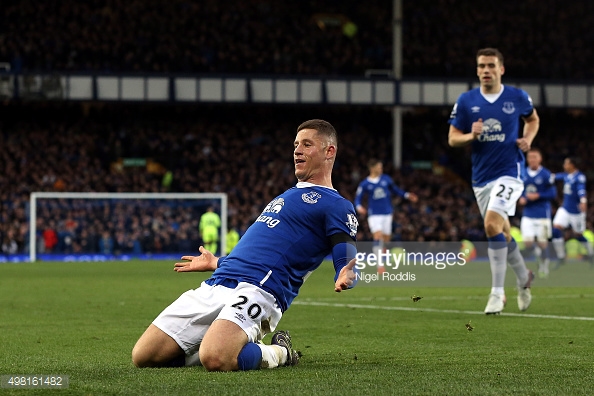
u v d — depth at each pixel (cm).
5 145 4772
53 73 4447
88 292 1856
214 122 5125
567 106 4762
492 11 5300
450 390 570
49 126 4941
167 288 1988
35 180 4628
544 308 1405
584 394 558
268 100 4625
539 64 5134
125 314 1344
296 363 722
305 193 711
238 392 552
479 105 1313
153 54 4869
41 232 3991
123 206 4069
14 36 4772
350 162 5044
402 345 906
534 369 697
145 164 4916
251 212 4556
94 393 555
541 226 2578
